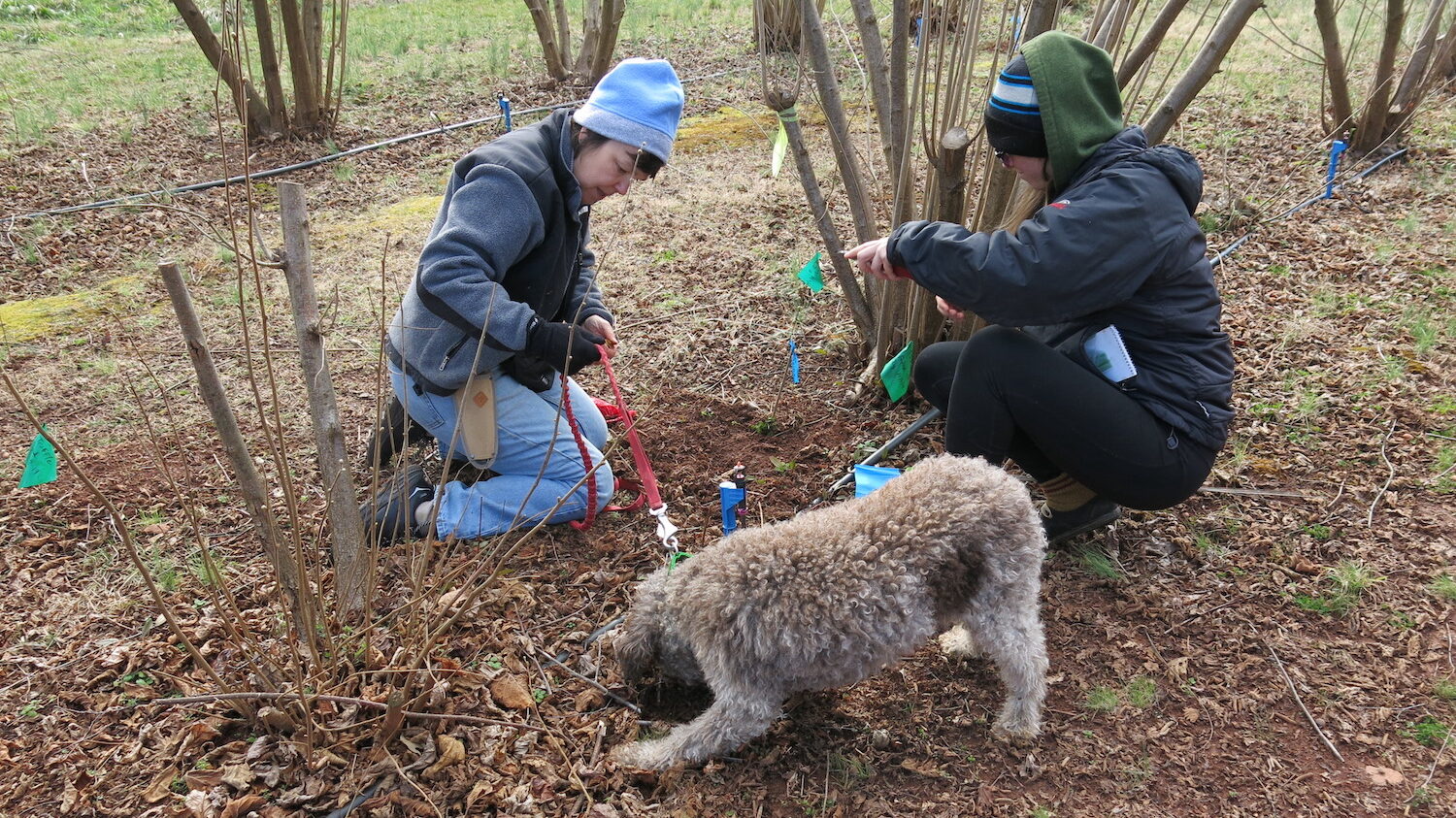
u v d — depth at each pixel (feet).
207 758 8.00
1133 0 11.27
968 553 7.60
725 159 22.94
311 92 25.49
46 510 11.49
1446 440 11.52
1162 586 9.79
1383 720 8.21
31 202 21.61
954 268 8.48
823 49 11.53
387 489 10.91
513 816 7.57
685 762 7.98
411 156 24.73
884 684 8.86
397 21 37.17
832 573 7.28
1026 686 8.00
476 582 10.06
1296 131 22.21
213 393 7.29
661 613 8.17
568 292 11.39
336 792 7.75
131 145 25.02
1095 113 8.54
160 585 10.17
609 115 9.39
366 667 8.59
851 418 12.85
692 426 12.90
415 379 10.39
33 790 7.85
